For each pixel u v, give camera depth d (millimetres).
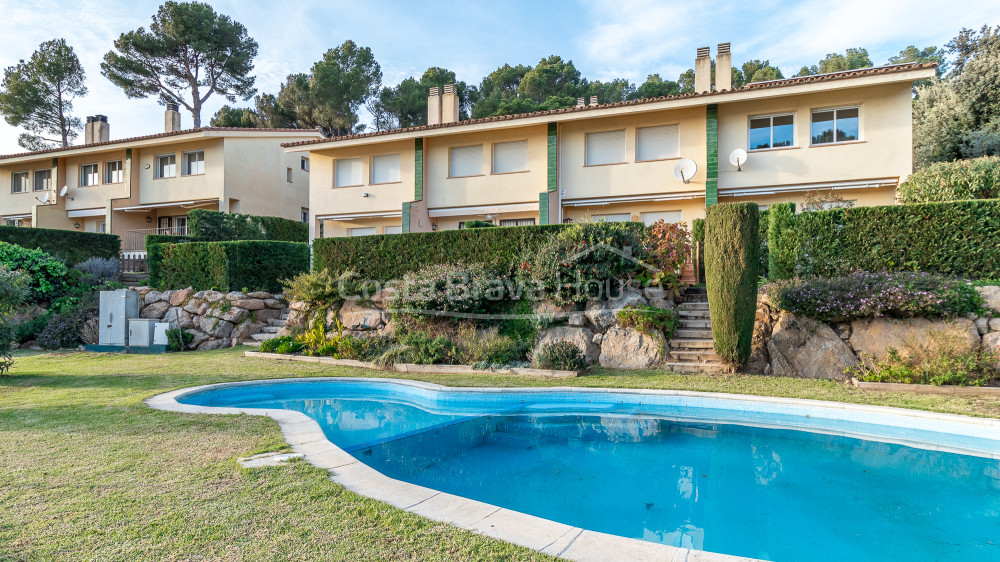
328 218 23875
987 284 9859
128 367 11766
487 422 8406
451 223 22781
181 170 26484
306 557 3035
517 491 5266
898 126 16297
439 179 22266
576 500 5020
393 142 22938
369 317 13711
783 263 11984
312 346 13562
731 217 10180
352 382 10398
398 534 3348
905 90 16250
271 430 6098
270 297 17219
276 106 40656
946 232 10656
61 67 37969
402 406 9375
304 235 25969
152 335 14859
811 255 11703
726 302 10203
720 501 5000
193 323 15844
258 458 4984
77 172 28594
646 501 5008
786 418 7977
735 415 8281
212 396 9133
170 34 35375
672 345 11367
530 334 12203
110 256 22766
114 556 3037
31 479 4352
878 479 5613
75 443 5496
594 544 3227
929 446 6828
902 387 8688
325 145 22812
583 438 7434
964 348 8859
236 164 26031
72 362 12617
